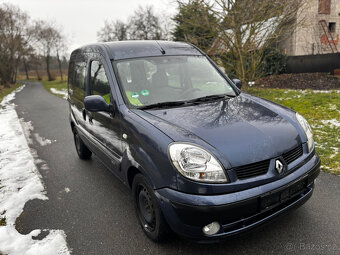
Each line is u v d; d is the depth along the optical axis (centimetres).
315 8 1839
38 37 5597
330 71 1424
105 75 350
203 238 233
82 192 418
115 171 347
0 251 293
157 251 275
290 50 1880
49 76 6362
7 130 889
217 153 234
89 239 303
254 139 249
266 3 940
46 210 373
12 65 5069
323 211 317
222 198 223
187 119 278
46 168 528
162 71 354
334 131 587
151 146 255
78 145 555
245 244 274
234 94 360
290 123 285
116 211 357
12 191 436
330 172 411
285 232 286
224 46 1118
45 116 1139
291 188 248
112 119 329
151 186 256
